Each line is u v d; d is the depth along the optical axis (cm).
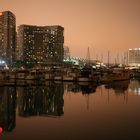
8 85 6919
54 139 2331
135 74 11956
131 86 7219
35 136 2419
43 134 2478
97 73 8938
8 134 2484
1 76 7031
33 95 5266
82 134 2473
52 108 3888
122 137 2377
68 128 2681
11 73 8688
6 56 19312
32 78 8525
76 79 8138
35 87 6612
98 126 2753
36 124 2866
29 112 3600
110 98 4894
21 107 4006
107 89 6381
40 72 9762
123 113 3444
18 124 2869
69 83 7662
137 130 2598
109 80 8338
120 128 2675
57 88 6450
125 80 9281
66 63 17525
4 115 3397
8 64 16275
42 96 5144
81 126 2761
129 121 2977
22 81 8000
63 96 5128
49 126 2770
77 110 3684
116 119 3086
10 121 3028
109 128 2675
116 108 3828
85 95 5291
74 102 4412
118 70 9856
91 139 2322
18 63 16725
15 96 5138
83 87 6719
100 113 3444
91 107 3922
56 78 8469
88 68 9425
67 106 4022
